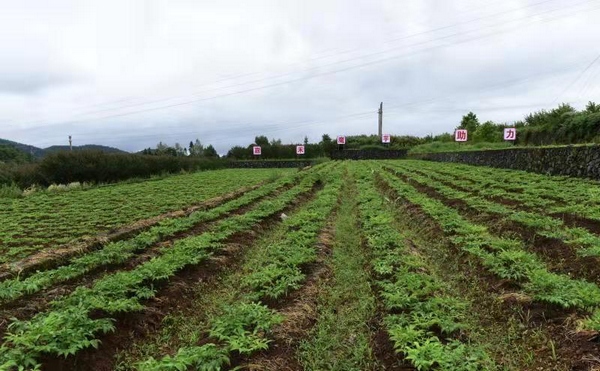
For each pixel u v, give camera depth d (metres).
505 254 6.73
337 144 58.91
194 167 42.56
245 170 44.59
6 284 6.16
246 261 8.66
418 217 11.41
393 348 4.59
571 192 12.31
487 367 4.12
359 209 13.05
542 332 4.81
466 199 12.71
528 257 6.71
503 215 10.24
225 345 4.54
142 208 16.20
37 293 6.36
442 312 5.13
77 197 20.42
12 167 26.30
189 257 7.50
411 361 4.20
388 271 6.65
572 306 5.05
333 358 4.71
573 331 4.56
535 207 10.80
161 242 9.52
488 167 24.83
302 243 8.33
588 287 5.38
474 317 5.57
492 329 5.21
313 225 10.10
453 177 20.42
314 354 4.74
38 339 4.29
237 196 18.50
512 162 22.03
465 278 6.94
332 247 8.91
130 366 4.75
